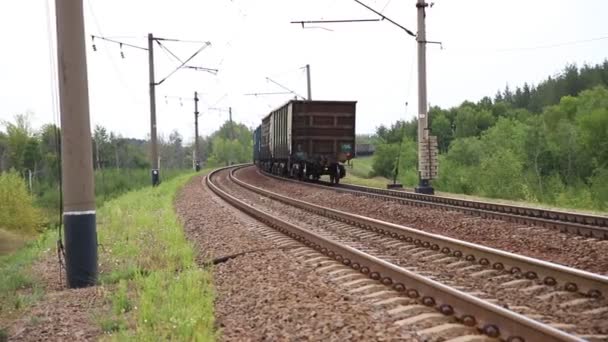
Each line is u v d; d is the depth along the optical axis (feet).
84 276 33.32
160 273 30.73
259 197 84.94
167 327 21.27
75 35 32.63
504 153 171.94
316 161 108.68
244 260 34.96
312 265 31.86
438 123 396.57
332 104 109.09
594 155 189.57
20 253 56.49
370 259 29.40
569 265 31.01
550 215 49.34
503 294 24.86
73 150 33.14
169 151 375.66
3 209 95.45
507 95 503.20
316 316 21.75
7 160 228.63
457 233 44.37
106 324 23.07
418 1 78.89
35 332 23.30
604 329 19.35
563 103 233.96
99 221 65.16
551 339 16.49
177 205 78.07
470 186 172.86
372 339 18.84
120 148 261.65
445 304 22.06
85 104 33.19
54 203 139.95
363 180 126.31
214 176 154.30
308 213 61.52
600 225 43.45
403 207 59.88
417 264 32.19
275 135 132.77
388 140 352.49
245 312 23.76
